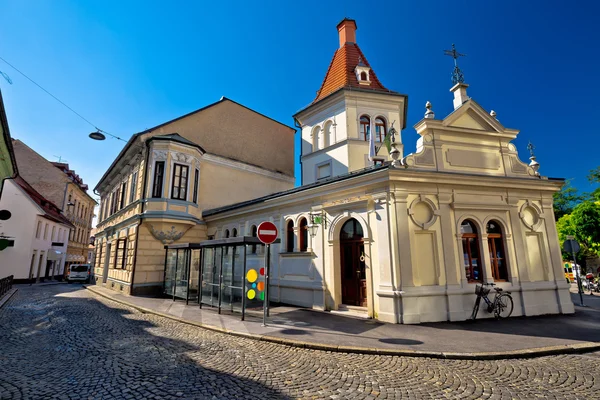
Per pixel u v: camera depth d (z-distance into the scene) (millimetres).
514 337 7488
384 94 17156
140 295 15992
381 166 10016
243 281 9773
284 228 13492
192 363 5711
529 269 10711
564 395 4496
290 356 6281
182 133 19469
